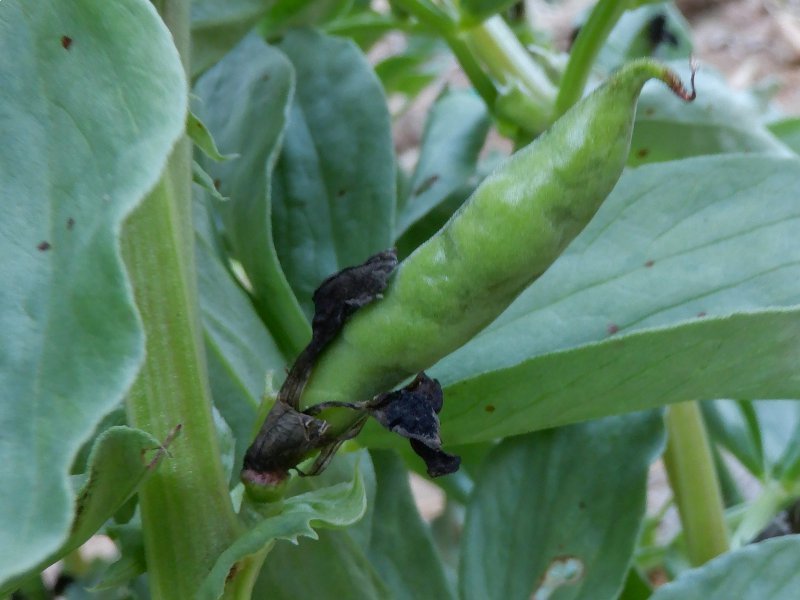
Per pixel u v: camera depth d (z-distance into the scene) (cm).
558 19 73
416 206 33
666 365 20
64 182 15
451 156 34
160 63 15
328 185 29
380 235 28
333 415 18
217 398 25
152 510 18
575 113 16
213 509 18
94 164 15
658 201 24
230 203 27
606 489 26
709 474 30
